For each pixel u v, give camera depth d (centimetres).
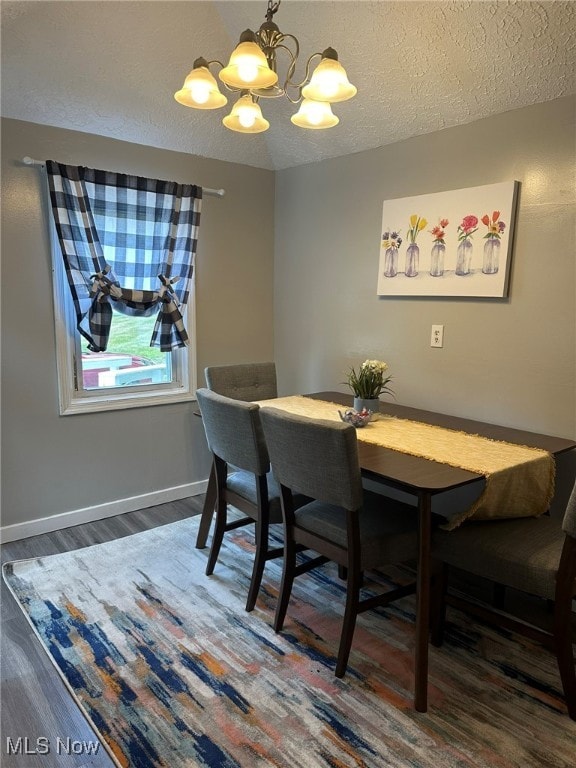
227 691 180
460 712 173
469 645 207
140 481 326
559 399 229
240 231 348
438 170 264
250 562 267
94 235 281
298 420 181
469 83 229
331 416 256
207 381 291
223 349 352
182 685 183
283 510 209
